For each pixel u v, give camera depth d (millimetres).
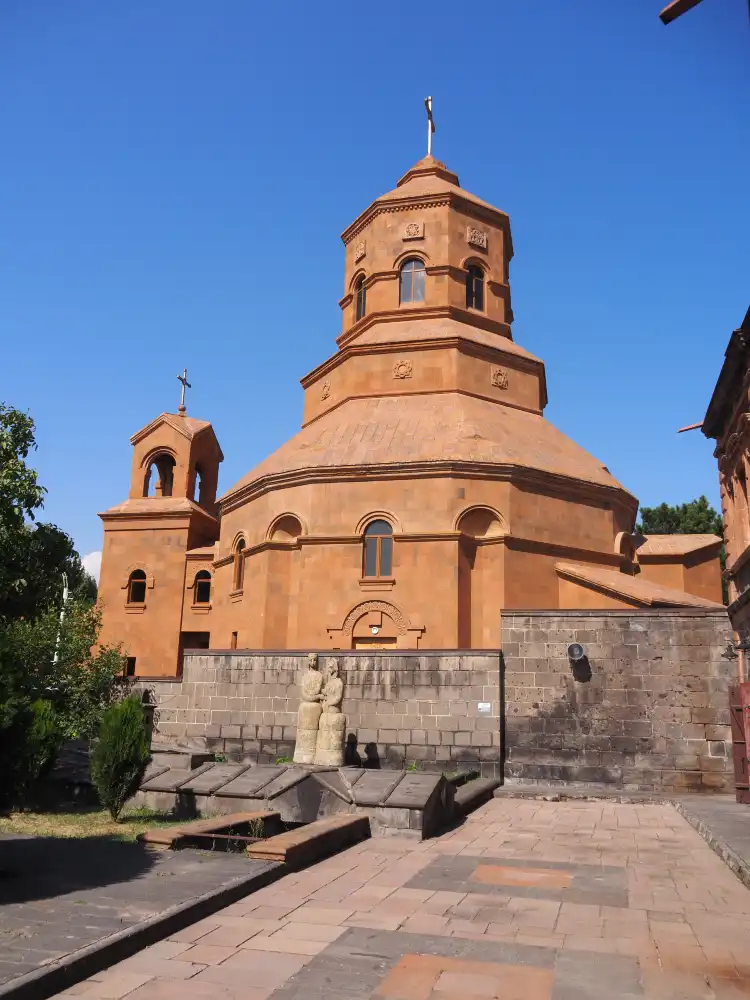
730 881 10758
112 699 22984
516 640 20625
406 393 31125
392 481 26469
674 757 19203
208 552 35031
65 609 23938
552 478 27328
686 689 19453
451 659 20453
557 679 20203
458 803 16016
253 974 7199
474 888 10359
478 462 26172
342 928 8578
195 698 22453
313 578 26312
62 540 21875
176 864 10898
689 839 13758
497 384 32156
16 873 10242
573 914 9172
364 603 25703
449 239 34688
